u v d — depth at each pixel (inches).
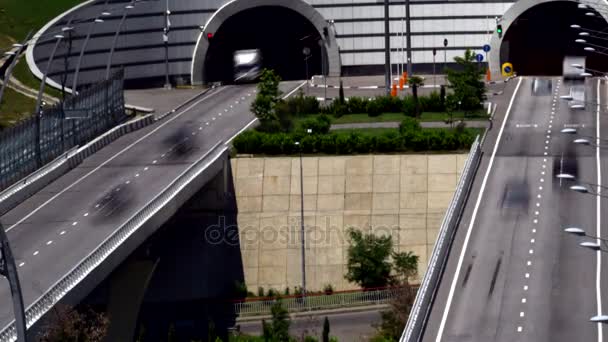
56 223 5059.1
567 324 4178.2
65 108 6151.6
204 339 5241.1
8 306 4050.2
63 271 4419.3
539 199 5551.2
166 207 5088.6
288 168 6156.5
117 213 5177.2
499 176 5880.9
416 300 4200.3
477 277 4645.7
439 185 6097.4
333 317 5413.4
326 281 5974.4
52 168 5767.7
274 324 5083.7
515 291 4495.6
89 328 4168.3
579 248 4901.6
